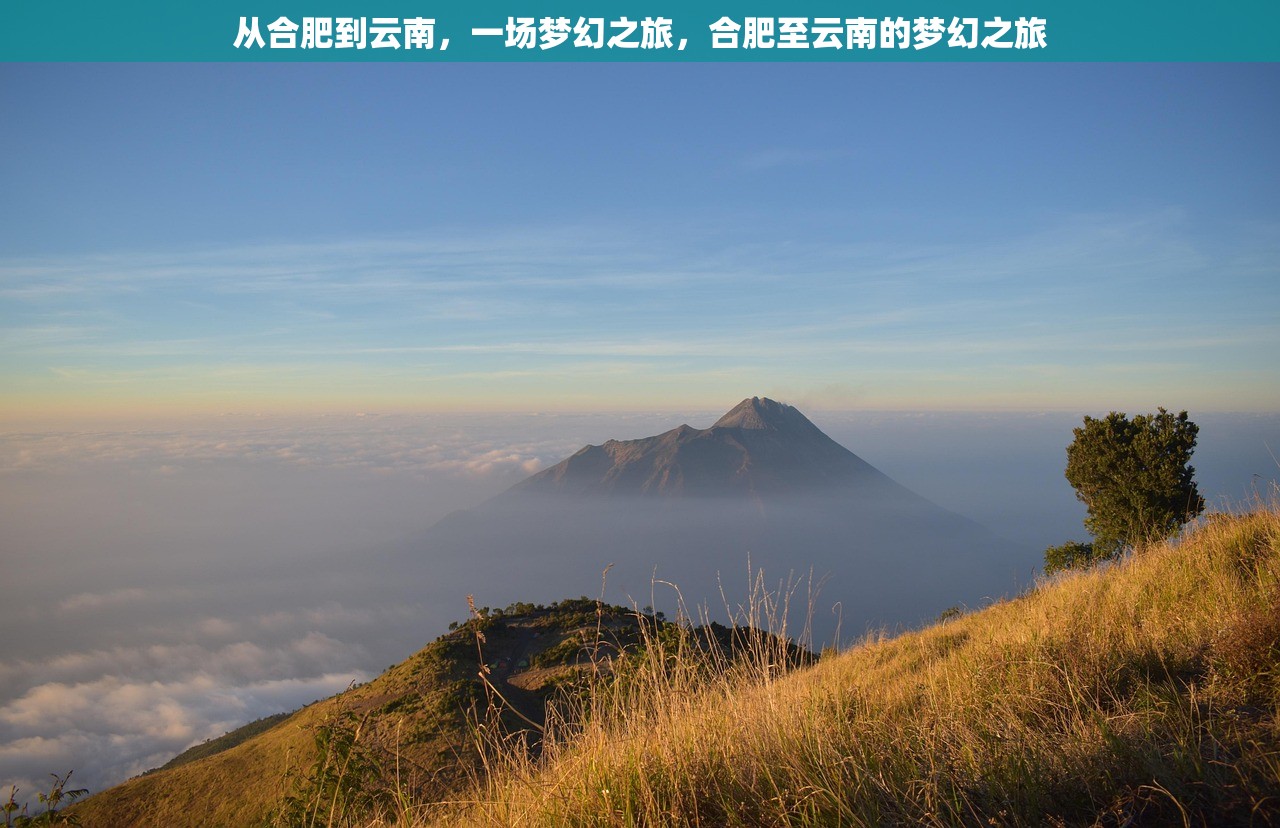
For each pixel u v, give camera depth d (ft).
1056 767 9.68
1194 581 20.57
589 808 10.36
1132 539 58.44
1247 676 11.63
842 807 8.95
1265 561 20.01
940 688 16.69
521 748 11.97
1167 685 12.85
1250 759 8.60
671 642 13.76
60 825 15.14
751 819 9.53
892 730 12.57
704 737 11.74
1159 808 8.36
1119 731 10.57
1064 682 14.05
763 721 12.44
